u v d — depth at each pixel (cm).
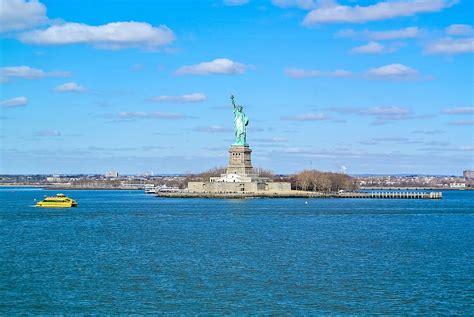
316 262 12269
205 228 19575
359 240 16088
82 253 13512
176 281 10344
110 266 11769
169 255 13175
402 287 9900
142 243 15338
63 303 8931
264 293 9512
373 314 8419
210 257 12888
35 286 9962
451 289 9756
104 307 8731
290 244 15162
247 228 19575
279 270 11362
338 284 10125
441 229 19512
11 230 19225
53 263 12144
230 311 8550
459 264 12062
